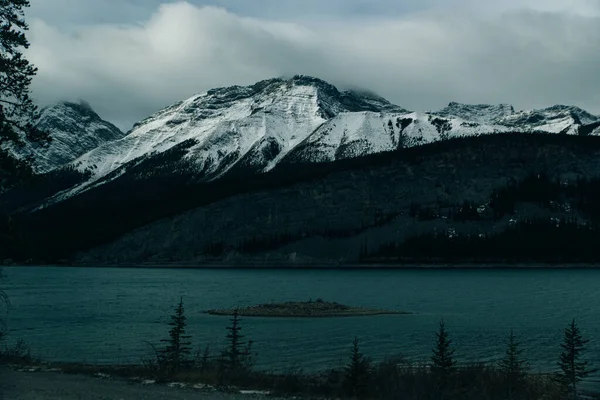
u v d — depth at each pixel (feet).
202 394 89.81
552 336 228.43
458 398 99.91
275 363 164.14
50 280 653.71
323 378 130.11
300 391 101.40
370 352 184.75
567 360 126.11
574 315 311.88
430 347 195.62
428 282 618.44
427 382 104.47
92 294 451.12
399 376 109.50
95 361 159.22
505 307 357.41
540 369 161.17
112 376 107.65
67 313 307.17
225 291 495.00
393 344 201.98
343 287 546.26
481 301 400.26
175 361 123.75
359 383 103.65
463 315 306.55
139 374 111.55
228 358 160.45
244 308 320.29
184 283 612.70
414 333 230.68
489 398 101.86
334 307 318.65
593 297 433.48
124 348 187.01
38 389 85.81
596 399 124.47
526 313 321.93
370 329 241.96
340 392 102.42
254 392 96.12
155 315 298.15
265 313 297.74
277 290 509.35
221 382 104.12
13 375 102.73
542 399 112.06
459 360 172.35
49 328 240.73
